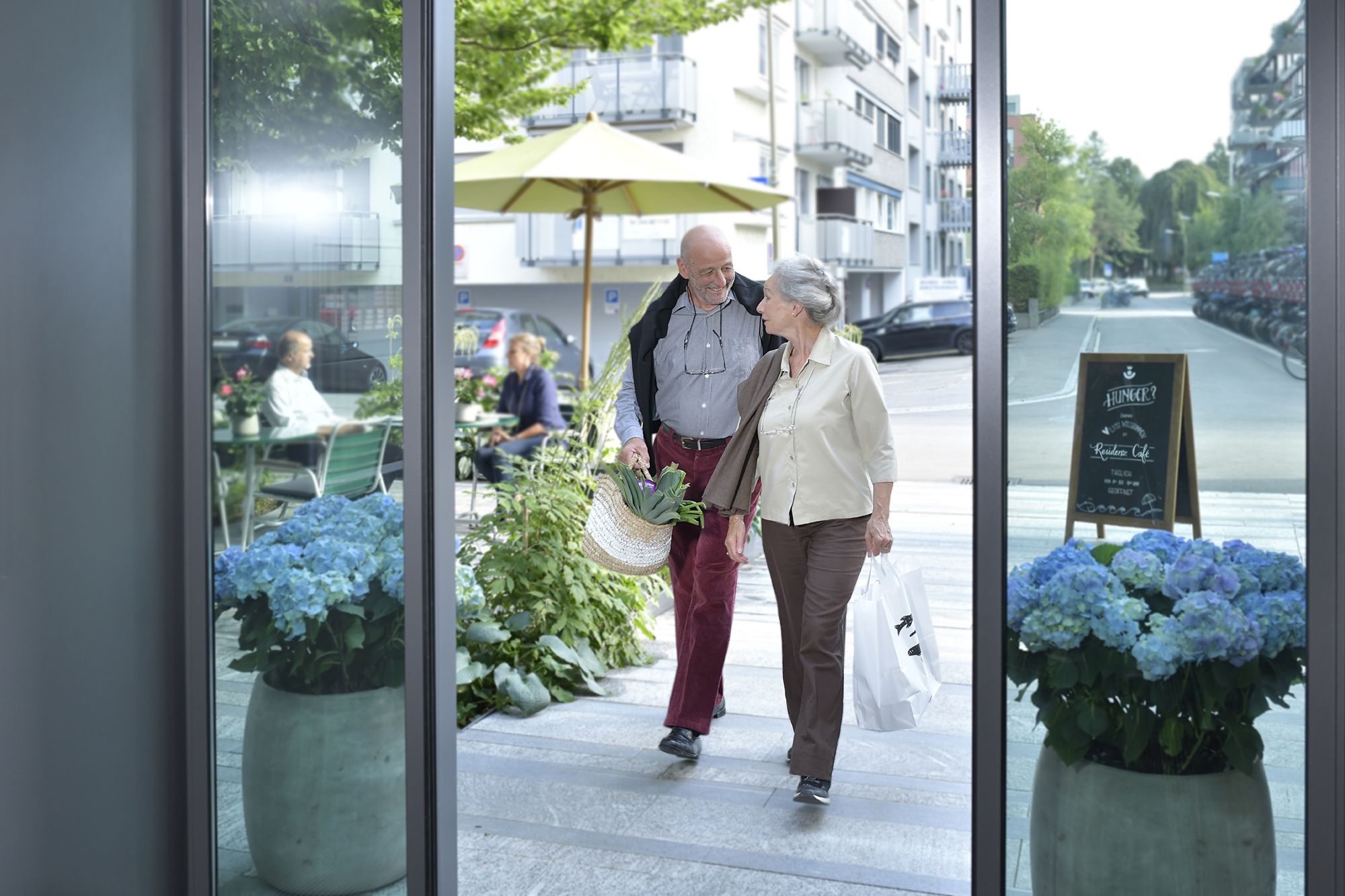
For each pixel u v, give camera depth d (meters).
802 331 3.66
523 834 3.58
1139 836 2.32
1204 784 2.28
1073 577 2.32
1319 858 2.15
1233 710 2.25
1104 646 2.31
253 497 2.88
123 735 2.86
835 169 32.94
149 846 2.92
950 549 7.94
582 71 24.78
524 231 25.33
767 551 3.80
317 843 2.89
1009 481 2.33
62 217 2.68
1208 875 2.29
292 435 2.84
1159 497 2.26
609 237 24.84
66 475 2.72
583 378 8.92
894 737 4.42
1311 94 2.09
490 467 8.87
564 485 5.32
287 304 2.82
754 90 26.47
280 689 2.89
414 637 2.74
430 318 2.71
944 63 43.16
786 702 4.39
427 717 2.76
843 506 3.60
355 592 2.83
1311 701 2.14
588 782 4.00
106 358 2.77
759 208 9.09
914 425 15.12
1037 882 2.39
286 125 2.80
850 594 3.64
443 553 2.78
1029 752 2.37
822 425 3.57
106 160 2.75
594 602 5.27
